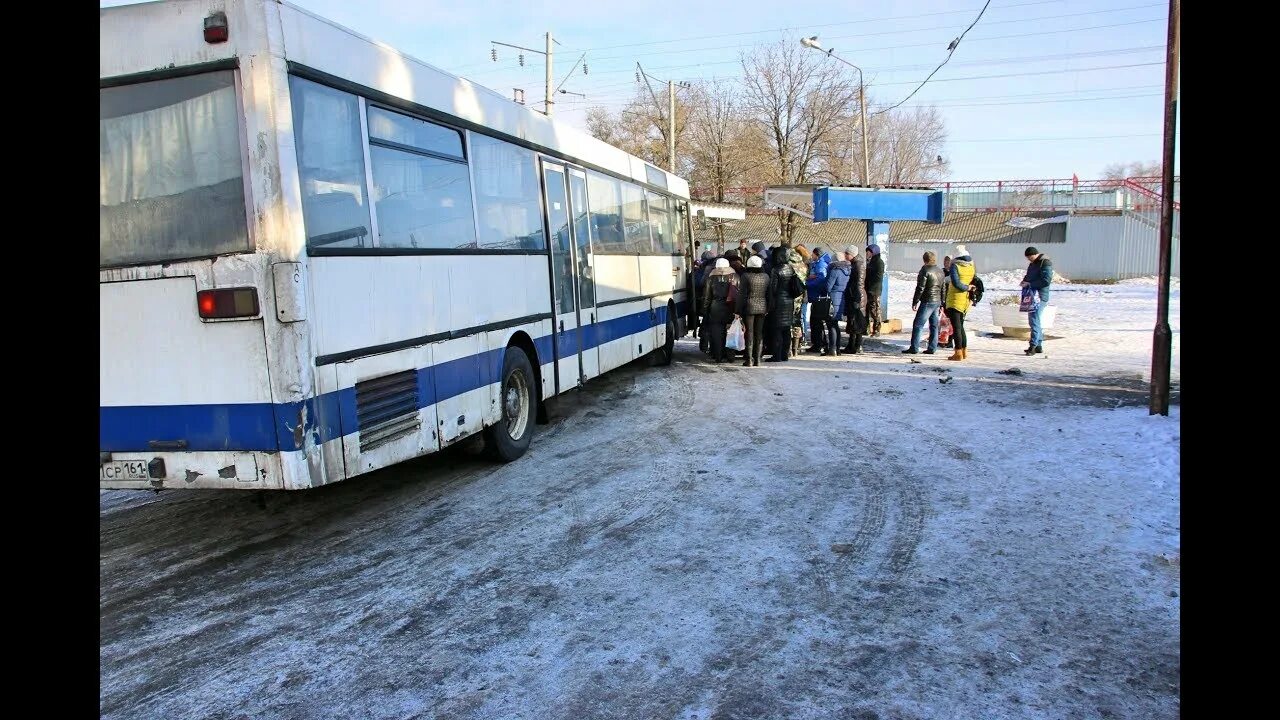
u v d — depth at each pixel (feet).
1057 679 11.65
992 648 12.59
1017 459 23.41
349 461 16.84
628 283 36.91
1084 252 146.00
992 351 47.19
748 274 43.75
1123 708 10.89
